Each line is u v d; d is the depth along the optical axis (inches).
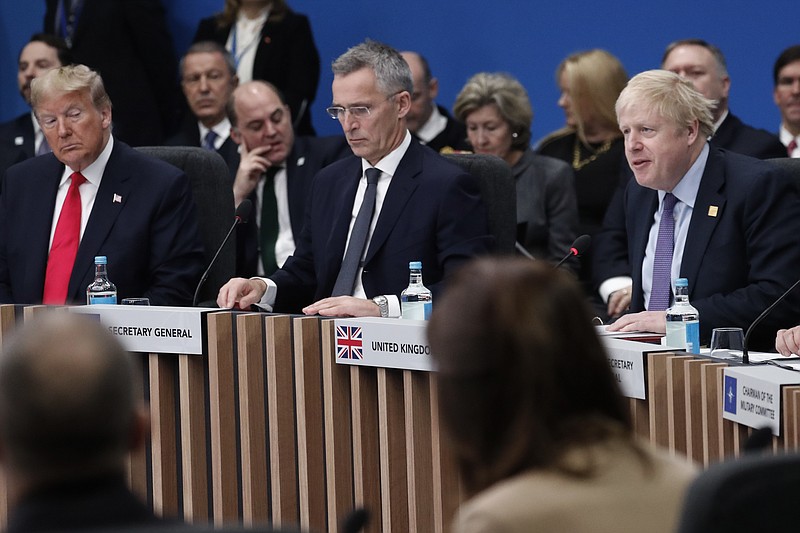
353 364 234.2
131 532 84.7
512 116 409.4
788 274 277.9
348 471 239.0
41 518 91.0
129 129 522.0
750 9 472.4
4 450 93.8
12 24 575.5
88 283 324.2
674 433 205.0
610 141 433.4
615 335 247.8
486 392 104.7
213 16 523.5
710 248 288.7
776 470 102.7
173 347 243.3
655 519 102.6
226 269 351.9
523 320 103.9
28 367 92.4
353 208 323.6
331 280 320.5
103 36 523.5
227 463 243.0
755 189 283.7
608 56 436.8
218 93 479.2
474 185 319.0
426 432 228.5
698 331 252.1
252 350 240.2
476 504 102.5
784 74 424.5
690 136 289.1
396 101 317.1
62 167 337.1
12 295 334.6
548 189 411.5
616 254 375.6
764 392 183.6
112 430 93.7
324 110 539.8
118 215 327.9
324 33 540.7
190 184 343.9
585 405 106.0
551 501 101.3
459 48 521.0
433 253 312.7
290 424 240.7
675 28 485.4
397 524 233.6
